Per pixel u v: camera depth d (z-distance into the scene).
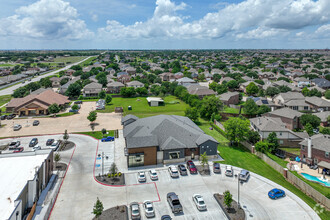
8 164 39.31
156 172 44.22
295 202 36.66
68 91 123.62
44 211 33.25
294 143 63.34
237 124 59.97
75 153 54.31
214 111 87.38
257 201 36.75
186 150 50.53
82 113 93.88
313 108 97.12
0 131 71.00
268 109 88.88
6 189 31.91
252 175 45.19
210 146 51.72
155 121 57.47
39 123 79.62
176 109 103.19
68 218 32.41
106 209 34.19
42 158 41.88
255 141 61.56
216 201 36.56
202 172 45.69
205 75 198.88
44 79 151.88
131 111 98.56
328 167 45.41
